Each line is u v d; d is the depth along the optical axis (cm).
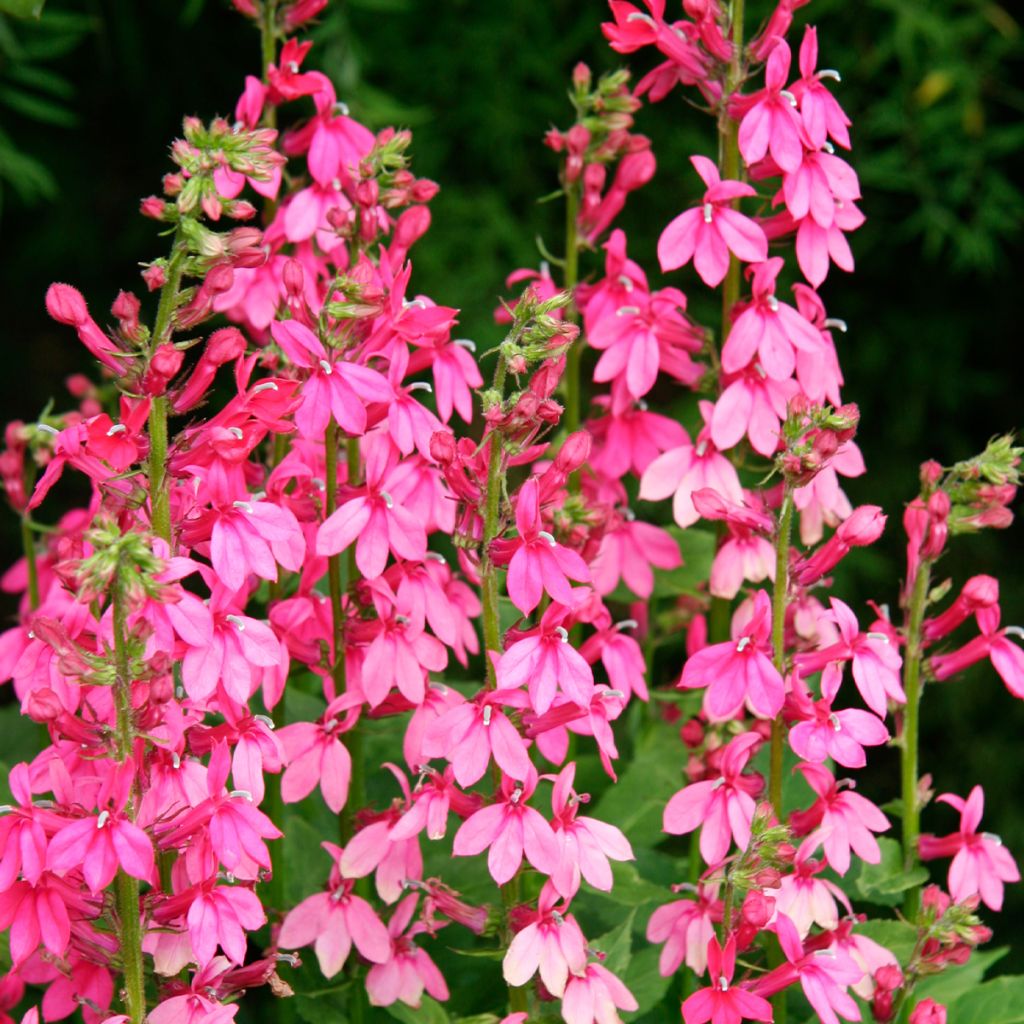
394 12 160
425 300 103
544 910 100
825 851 102
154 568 93
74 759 101
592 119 112
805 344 106
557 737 103
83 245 177
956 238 164
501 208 163
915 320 181
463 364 105
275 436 111
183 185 97
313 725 104
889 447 183
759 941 104
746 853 99
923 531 105
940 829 174
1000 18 162
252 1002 129
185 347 96
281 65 109
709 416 108
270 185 103
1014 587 178
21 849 96
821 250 107
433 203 161
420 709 104
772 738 103
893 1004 104
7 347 183
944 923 104
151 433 97
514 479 127
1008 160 180
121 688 95
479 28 161
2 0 107
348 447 106
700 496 102
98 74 173
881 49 158
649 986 107
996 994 109
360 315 100
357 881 105
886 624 104
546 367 98
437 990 105
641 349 109
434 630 104
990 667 174
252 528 98
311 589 105
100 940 98
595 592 105
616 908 110
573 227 112
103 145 180
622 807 114
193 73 173
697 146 163
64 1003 102
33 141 174
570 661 99
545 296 110
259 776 100
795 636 109
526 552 99
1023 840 172
